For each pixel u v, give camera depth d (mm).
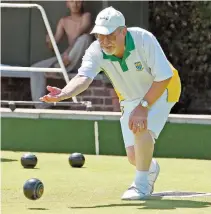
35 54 20141
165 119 9695
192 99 20172
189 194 10156
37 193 9367
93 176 12055
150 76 9570
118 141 15547
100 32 9047
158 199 9664
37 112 15844
